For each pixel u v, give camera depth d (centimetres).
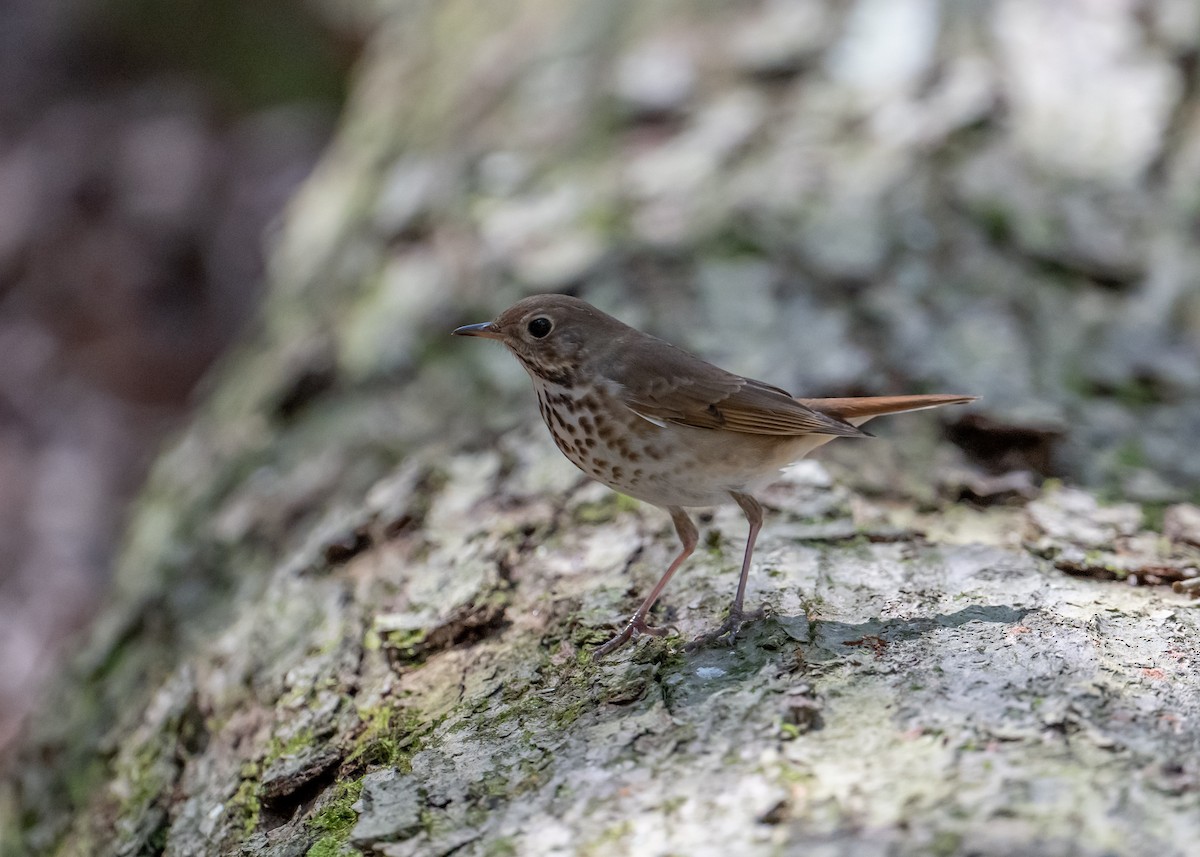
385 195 1263
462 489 849
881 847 446
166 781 717
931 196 1082
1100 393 880
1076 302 972
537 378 704
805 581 671
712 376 675
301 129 1959
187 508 988
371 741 628
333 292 1166
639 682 600
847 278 1002
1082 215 1055
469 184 1211
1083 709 527
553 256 1084
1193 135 1132
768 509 768
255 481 966
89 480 1520
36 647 1341
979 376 890
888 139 1156
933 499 786
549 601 705
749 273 1018
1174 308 962
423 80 1512
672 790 507
